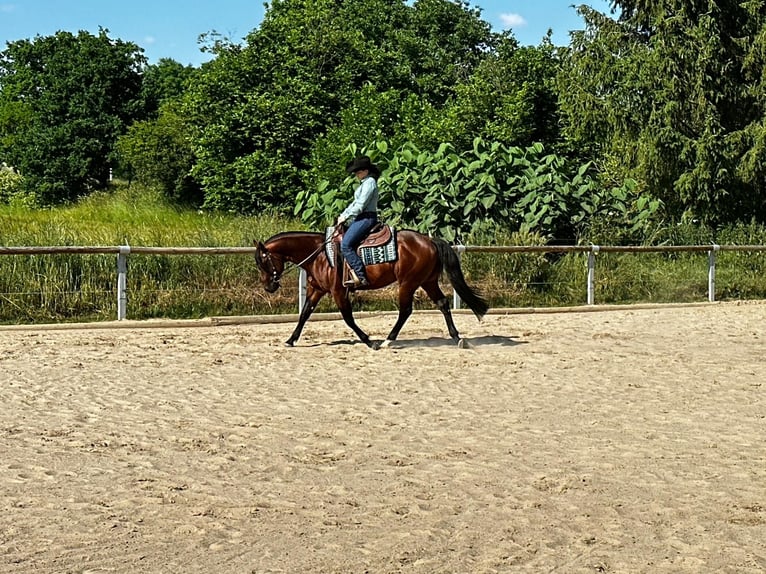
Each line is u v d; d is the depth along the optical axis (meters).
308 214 21.53
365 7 52.56
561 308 18.48
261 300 17.31
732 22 27.36
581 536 5.86
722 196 26.88
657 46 26.92
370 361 12.49
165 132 47.09
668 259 21.58
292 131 39.22
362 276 13.24
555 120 36.09
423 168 21.66
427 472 7.25
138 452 7.79
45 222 19.69
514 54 37.53
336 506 6.43
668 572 5.32
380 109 37.88
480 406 9.73
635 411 9.53
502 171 21.52
